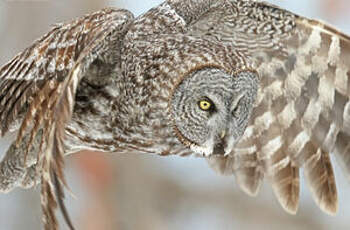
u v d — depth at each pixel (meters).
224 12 19.19
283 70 19.77
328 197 20.16
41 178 16.61
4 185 20.08
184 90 18.31
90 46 17.44
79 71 16.88
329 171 20.09
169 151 19.00
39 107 17.86
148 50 18.53
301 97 19.94
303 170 20.20
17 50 26.61
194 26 19.20
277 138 20.25
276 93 19.97
